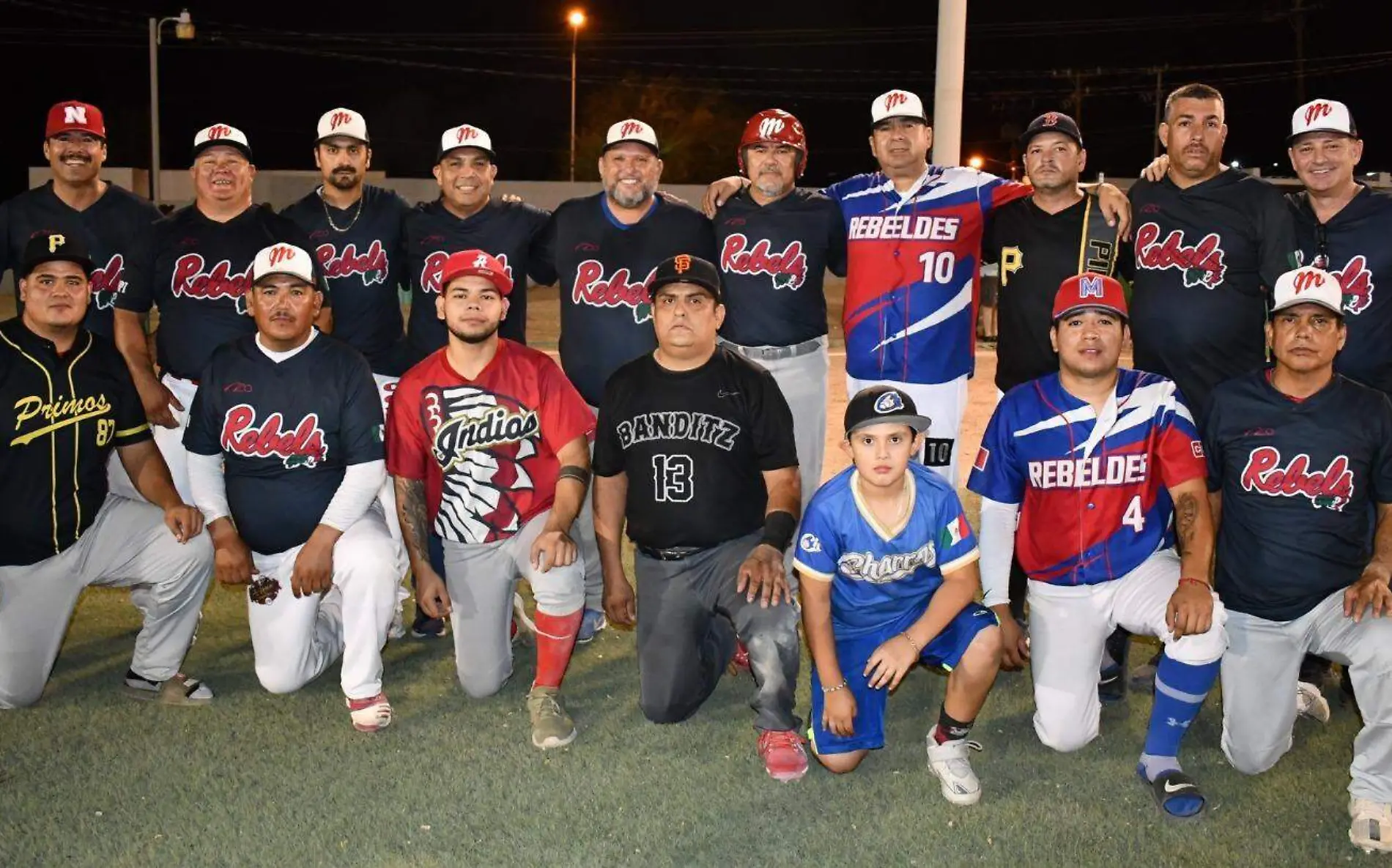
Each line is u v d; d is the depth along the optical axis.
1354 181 5.09
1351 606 3.98
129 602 6.00
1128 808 4.01
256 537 4.84
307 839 3.76
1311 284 4.16
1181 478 4.27
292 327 4.70
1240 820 3.93
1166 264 5.18
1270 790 4.14
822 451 5.76
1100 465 4.31
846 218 5.52
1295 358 4.17
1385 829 3.74
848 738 4.18
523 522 4.80
